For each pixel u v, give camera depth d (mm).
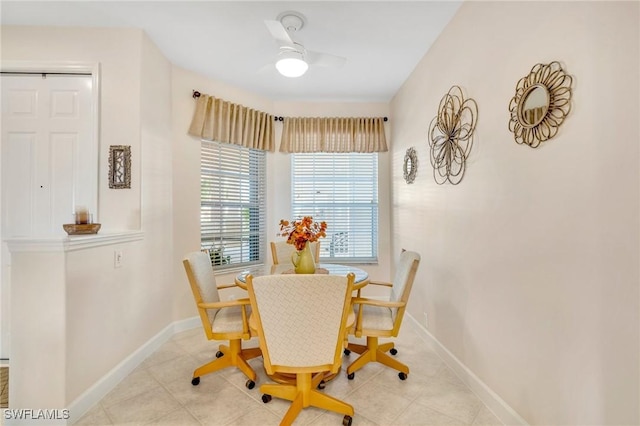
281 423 1555
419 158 2840
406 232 3209
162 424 1608
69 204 2270
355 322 1960
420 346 2537
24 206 2260
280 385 1789
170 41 2492
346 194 3902
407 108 3172
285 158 3791
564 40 1248
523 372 1497
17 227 2250
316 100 3779
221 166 3307
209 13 2133
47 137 2279
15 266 1581
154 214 2518
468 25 1971
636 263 1002
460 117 2076
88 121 2295
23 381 1577
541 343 1385
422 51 2645
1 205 2244
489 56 1751
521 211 1505
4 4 2021
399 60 2797
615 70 1054
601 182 1106
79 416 1662
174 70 2861
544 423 1370
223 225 3326
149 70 2445
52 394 1581
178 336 2750
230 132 3285
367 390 1907
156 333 2531
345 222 3898
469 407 1749
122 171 2291
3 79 2270
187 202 2955
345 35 2396
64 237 1649
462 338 2051
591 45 1135
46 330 1589
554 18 1293
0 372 2029
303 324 1467
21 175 2262
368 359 2123
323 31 2340
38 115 2281
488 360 1771
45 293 1589
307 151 3742
